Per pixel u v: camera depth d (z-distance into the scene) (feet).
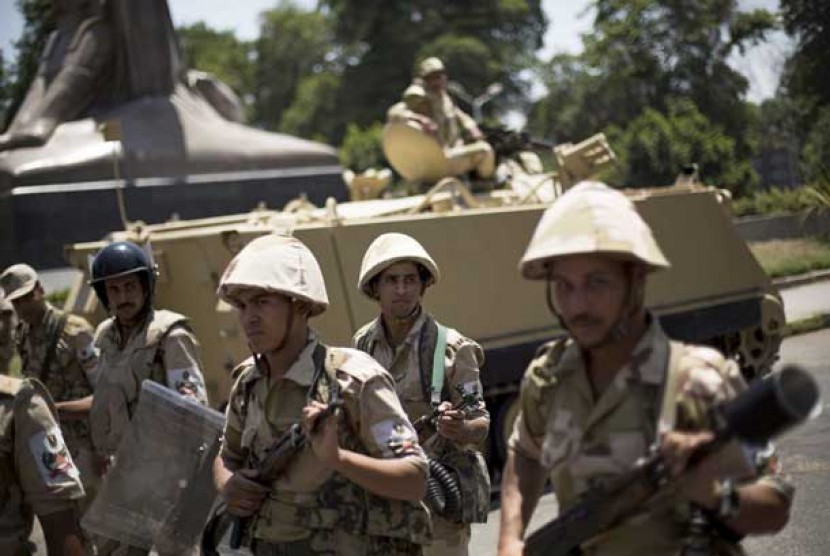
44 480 16.33
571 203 11.87
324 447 13.78
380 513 14.66
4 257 92.63
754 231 52.75
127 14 99.25
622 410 11.66
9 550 16.48
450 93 49.78
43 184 92.79
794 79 53.93
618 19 80.79
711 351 11.63
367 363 14.79
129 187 94.53
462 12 197.98
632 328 11.85
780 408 10.14
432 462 19.04
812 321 50.21
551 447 12.11
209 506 18.37
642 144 78.43
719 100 69.00
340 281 33.99
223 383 33.99
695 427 11.14
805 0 52.42
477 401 19.77
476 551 28.73
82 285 37.83
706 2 66.80
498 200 42.52
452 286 36.70
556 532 11.82
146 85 99.91
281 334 14.70
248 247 14.93
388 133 47.29
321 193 102.73
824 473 30.09
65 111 97.25
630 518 11.47
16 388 16.52
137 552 21.24
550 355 12.48
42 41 108.47
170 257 35.19
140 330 22.35
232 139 100.83
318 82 227.81
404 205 40.37
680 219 44.16
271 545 14.74
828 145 53.47
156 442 18.54
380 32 198.70
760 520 11.29
